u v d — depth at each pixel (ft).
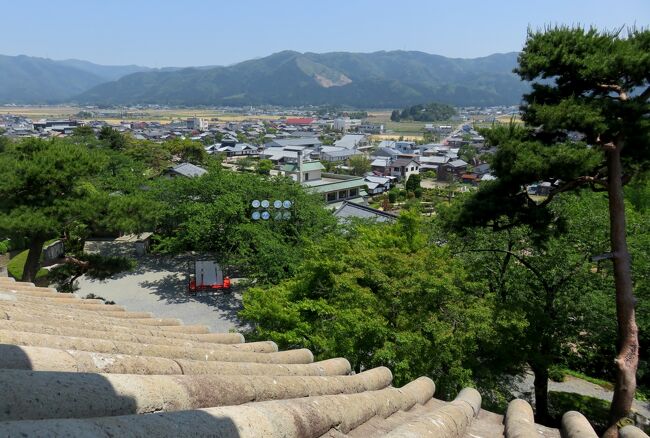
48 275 76.02
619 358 38.83
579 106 35.27
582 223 49.57
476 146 440.45
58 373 9.43
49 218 61.00
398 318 43.27
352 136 530.27
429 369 40.19
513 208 40.70
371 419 15.26
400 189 253.65
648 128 35.40
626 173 40.98
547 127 36.60
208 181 97.55
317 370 19.27
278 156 379.96
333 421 12.63
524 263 50.37
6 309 16.56
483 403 44.47
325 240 56.08
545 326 46.50
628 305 38.42
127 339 16.89
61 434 6.80
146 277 94.94
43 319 16.80
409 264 46.06
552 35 38.19
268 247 73.20
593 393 63.00
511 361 44.27
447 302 43.11
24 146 65.92
